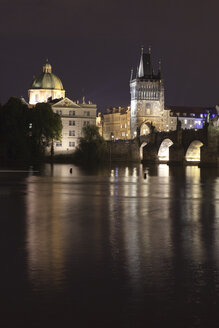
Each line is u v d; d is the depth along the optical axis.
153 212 43.81
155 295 20.33
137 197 56.88
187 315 18.36
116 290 20.89
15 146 160.25
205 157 170.12
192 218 40.34
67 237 31.59
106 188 69.00
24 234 32.56
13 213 42.25
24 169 122.62
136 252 27.53
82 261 25.44
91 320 17.88
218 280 22.31
